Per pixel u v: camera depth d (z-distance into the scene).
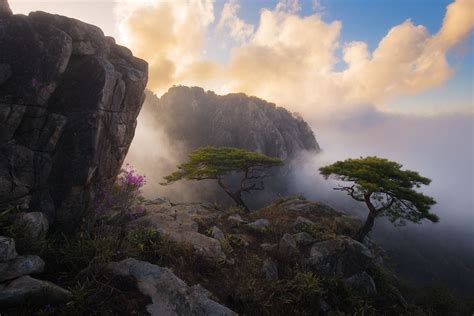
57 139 8.09
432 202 15.41
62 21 8.59
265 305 8.77
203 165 26.97
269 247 12.59
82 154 8.34
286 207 20.25
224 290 8.80
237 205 25.98
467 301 18.80
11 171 7.34
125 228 9.47
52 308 5.54
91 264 6.93
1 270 5.64
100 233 8.37
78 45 8.77
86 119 8.41
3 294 5.30
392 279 17.47
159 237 9.49
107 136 9.10
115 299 6.22
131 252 8.28
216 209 19.09
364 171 16.55
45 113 8.02
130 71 10.11
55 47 7.97
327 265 12.62
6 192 7.14
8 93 7.48
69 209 8.21
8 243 5.92
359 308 11.35
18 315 5.28
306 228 15.84
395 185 15.50
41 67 7.83
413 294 17.38
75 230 8.26
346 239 14.08
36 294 5.60
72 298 5.89
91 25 9.20
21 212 7.11
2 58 7.53
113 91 9.12
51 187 8.04
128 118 10.15
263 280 10.18
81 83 8.70
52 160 8.08
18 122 7.60
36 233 7.00
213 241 10.62
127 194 8.77
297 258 12.47
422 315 13.55
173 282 7.02
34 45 7.82
